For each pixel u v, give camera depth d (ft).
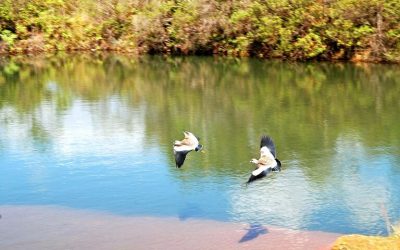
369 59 80.53
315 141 45.44
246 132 47.91
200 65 81.30
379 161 40.73
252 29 86.94
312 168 39.47
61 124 50.67
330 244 28.84
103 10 96.37
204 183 36.88
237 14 87.40
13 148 43.96
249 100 59.36
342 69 75.97
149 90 65.00
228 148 43.83
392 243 26.50
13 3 95.86
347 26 80.18
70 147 44.19
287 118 52.19
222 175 38.34
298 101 58.59
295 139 45.98
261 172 20.15
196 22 89.97
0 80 72.08
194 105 57.36
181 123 50.65
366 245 26.43
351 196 34.76
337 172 38.63
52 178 37.91
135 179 37.68
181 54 91.86
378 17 79.20
